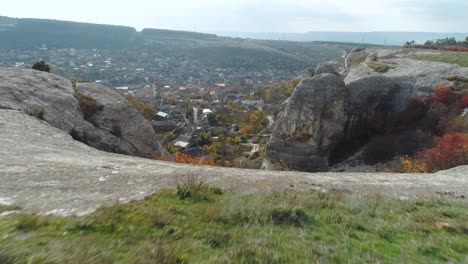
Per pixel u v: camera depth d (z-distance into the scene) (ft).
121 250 20.66
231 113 393.50
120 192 37.47
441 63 149.59
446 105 116.88
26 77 95.50
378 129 127.03
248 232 26.25
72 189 37.22
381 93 130.31
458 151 84.64
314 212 33.17
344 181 52.19
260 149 188.55
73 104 90.99
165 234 24.41
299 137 120.98
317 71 168.55
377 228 29.09
